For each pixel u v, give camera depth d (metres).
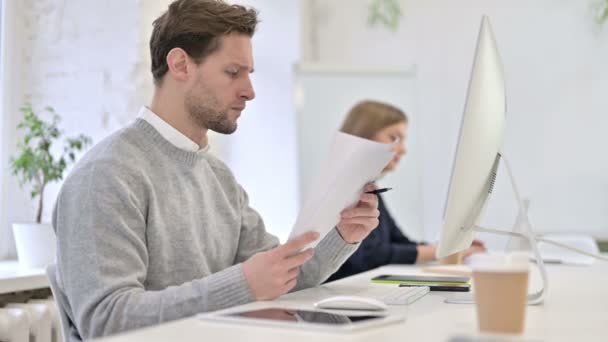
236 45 1.44
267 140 3.96
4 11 2.53
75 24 2.62
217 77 1.43
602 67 3.68
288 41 3.97
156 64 1.47
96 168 1.26
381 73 4.02
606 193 3.64
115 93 2.56
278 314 0.94
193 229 1.41
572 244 2.84
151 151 1.39
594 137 3.68
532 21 3.80
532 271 1.85
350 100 4.00
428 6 4.04
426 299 1.23
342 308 1.03
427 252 2.49
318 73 3.98
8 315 1.67
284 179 3.92
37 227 2.02
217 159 1.64
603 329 0.88
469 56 3.95
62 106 2.61
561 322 0.94
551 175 3.74
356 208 1.42
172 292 1.13
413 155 3.98
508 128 3.83
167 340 0.77
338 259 1.47
